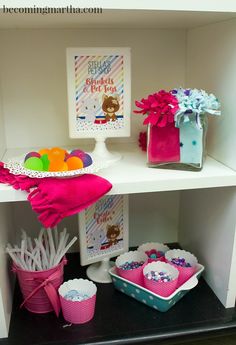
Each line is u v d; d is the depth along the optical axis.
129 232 1.20
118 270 0.95
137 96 1.06
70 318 0.84
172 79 1.07
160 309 0.88
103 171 0.81
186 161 0.81
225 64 0.82
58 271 0.88
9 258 0.93
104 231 0.99
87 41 0.99
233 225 0.83
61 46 0.98
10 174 0.74
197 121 0.76
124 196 0.99
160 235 1.22
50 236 0.91
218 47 0.85
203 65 0.94
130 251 1.07
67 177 0.72
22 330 0.83
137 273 0.92
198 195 1.04
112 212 0.98
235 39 0.77
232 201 0.83
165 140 0.81
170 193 1.18
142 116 1.08
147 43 1.02
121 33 1.00
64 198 0.68
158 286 0.86
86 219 0.95
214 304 0.92
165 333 0.81
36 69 0.99
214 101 0.78
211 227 0.96
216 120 0.89
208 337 0.84
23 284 0.87
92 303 0.84
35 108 1.02
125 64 0.86
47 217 0.68
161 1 0.67
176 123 0.76
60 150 0.80
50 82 1.01
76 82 0.85
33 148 1.05
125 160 0.91
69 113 0.87
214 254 0.95
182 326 0.84
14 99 1.00
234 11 0.70
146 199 1.17
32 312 0.89
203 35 0.93
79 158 0.75
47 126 1.04
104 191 0.72
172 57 1.05
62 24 0.90
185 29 1.03
